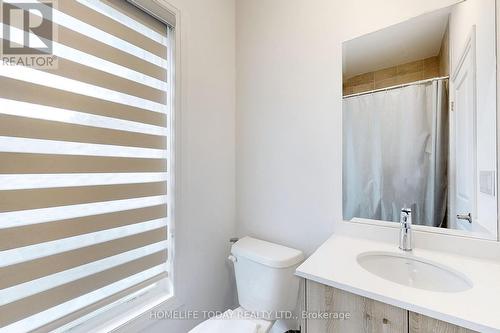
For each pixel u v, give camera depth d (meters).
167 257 1.23
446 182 1.03
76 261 0.86
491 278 0.78
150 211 1.13
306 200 1.37
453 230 1.00
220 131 1.54
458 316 0.59
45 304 0.79
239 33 1.65
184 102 1.29
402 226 1.03
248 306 1.29
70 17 0.85
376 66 1.17
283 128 1.45
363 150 1.21
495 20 0.90
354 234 1.22
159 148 1.18
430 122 1.06
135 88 1.07
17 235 0.72
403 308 0.67
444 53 1.02
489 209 0.92
